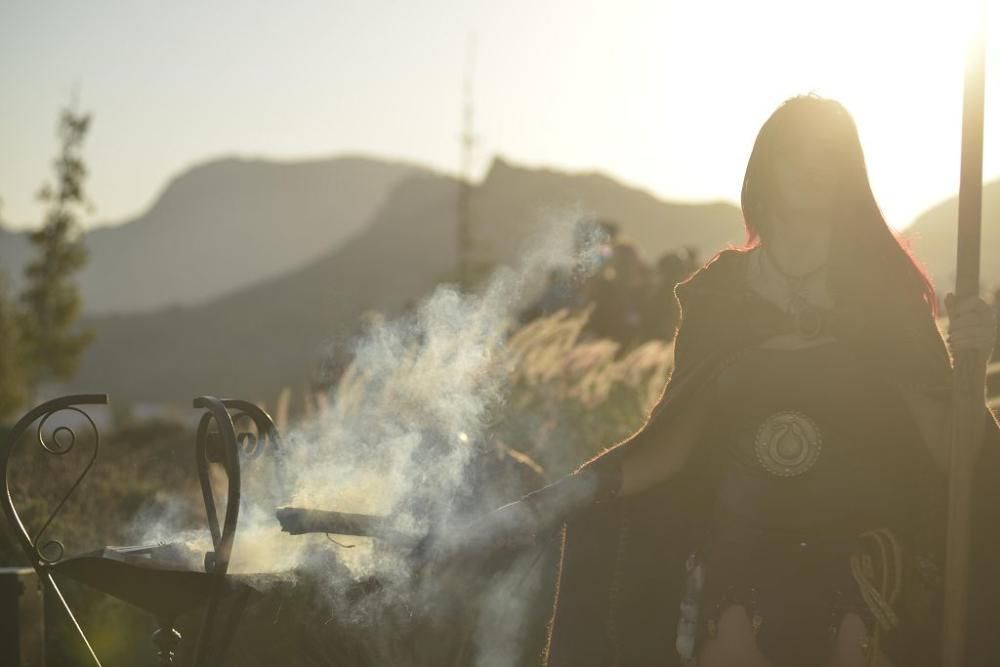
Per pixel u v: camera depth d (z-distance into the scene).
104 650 4.21
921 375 2.86
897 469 2.96
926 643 2.92
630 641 3.08
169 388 132.25
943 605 2.89
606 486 3.01
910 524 2.97
